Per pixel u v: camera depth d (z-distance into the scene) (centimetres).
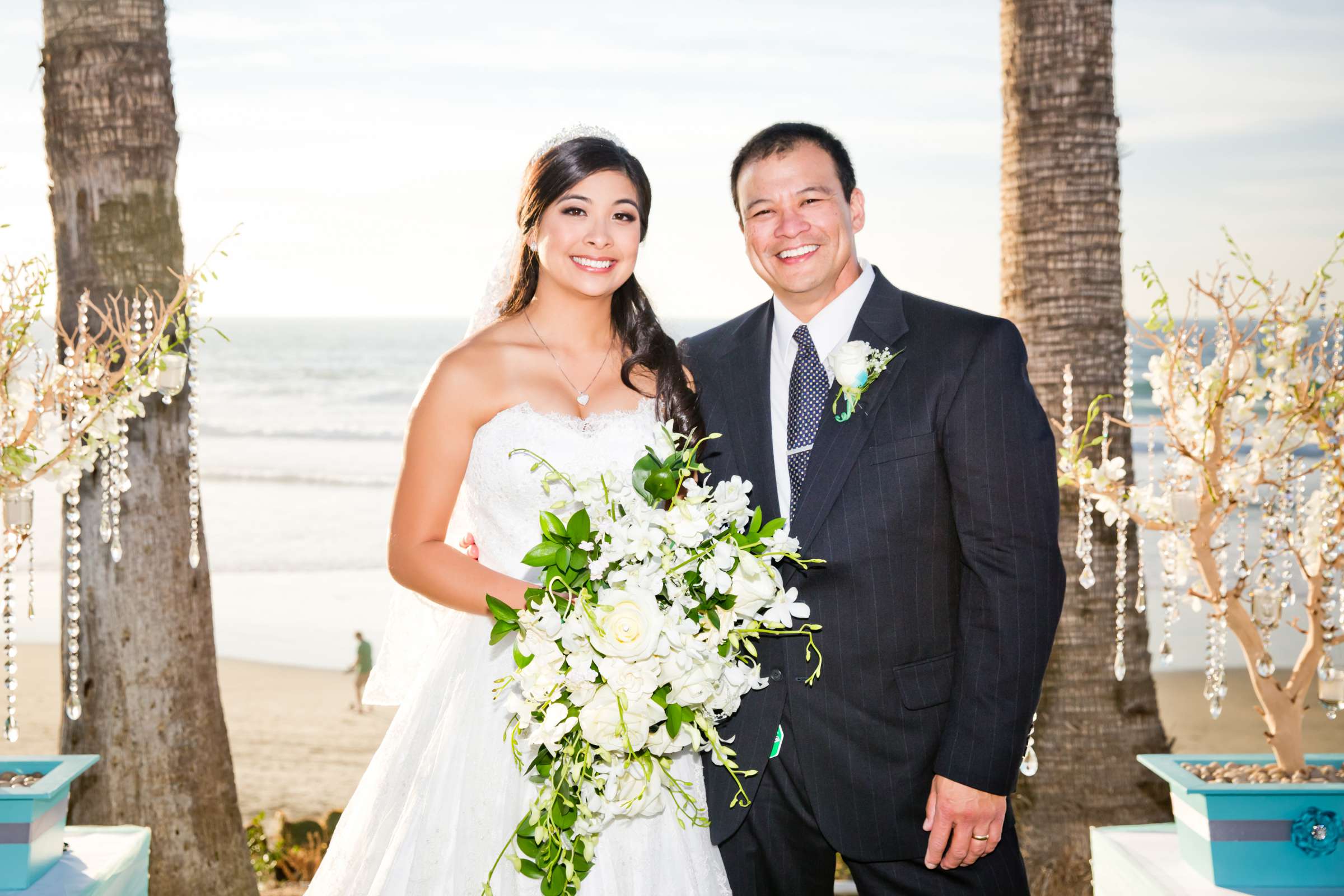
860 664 237
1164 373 312
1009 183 457
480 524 253
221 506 2264
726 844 253
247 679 1267
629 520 210
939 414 235
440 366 250
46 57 406
